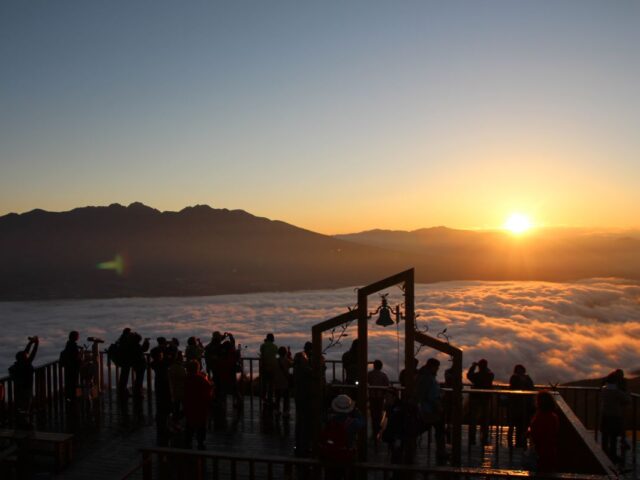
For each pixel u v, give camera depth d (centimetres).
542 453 716
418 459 905
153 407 1223
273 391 1245
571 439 833
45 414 1145
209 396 927
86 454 945
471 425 1002
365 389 804
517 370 1016
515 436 1033
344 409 654
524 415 952
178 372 991
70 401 1140
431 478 809
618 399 950
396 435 803
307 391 838
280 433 1039
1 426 1019
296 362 852
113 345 1221
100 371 1259
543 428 718
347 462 627
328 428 646
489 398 1043
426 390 820
